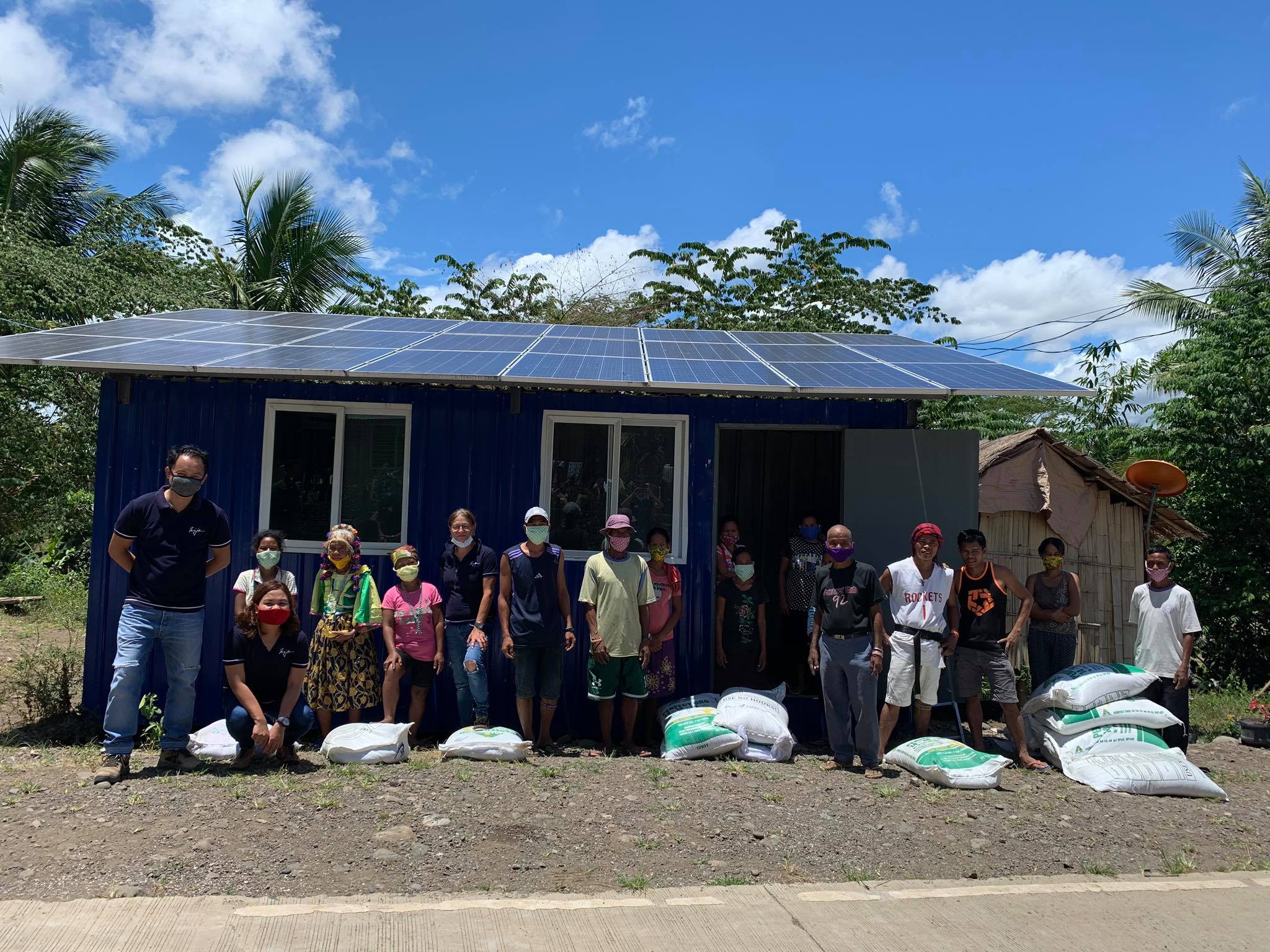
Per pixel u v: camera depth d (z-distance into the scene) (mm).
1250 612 11086
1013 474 10062
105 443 7395
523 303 21000
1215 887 4527
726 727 6621
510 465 7652
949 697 7457
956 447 7844
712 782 6016
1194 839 5312
